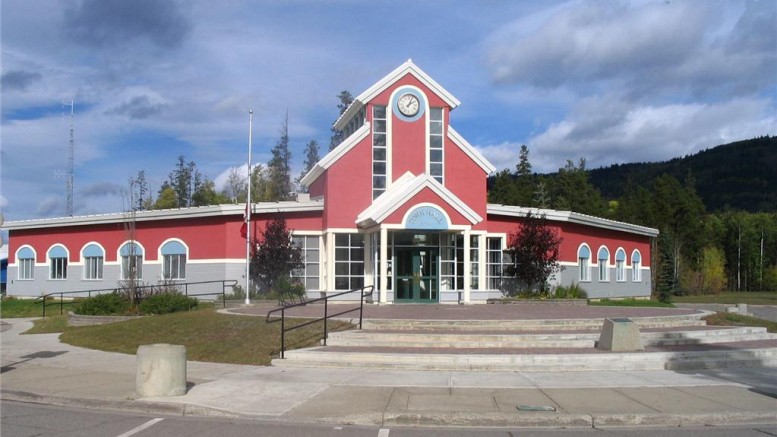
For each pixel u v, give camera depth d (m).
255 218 30.61
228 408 11.00
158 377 11.95
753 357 16.08
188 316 21.73
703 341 18.41
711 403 11.27
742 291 93.38
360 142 30.33
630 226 41.09
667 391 12.31
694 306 40.53
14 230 38.41
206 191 83.25
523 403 11.21
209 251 31.09
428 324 19.27
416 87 30.97
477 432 9.78
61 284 36.12
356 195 30.08
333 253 29.66
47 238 36.94
